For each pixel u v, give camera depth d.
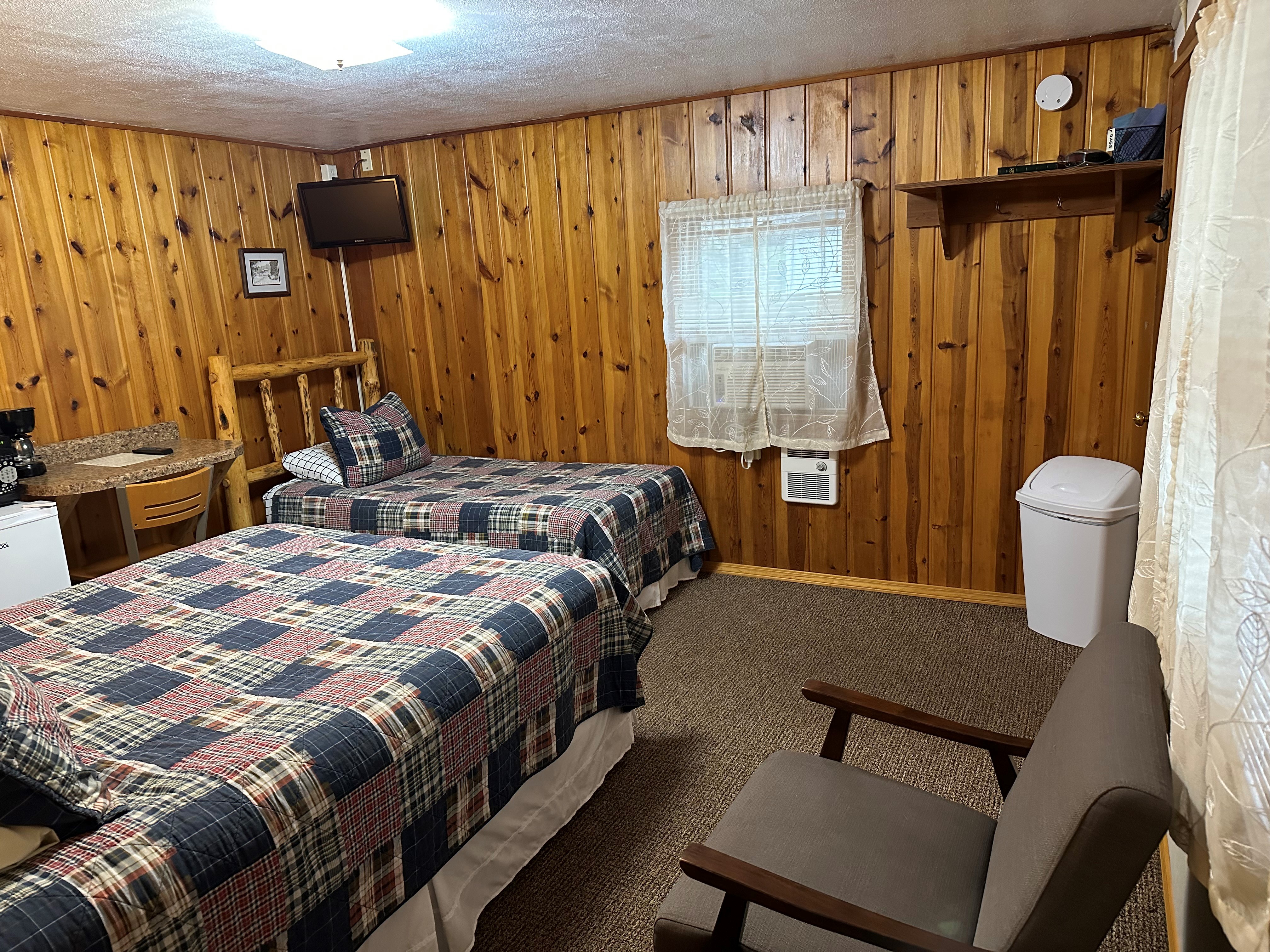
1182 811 1.21
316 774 1.53
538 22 2.65
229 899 1.35
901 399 3.82
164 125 3.86
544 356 4.56
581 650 2.37
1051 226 3.40
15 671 1.51
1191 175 1.46
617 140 4.12
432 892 1.85
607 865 2.20
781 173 3.83
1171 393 1.59
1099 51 3.19
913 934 1.24
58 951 1.14
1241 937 0.92
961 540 3.84
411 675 1.84
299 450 4.73
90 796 1.34
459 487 4.09
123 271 3.83
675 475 4.23
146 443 3.92
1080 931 1.17
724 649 3.48
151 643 2.10
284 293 4.58
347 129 4.20
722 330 4.02
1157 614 1.70
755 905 1.49
